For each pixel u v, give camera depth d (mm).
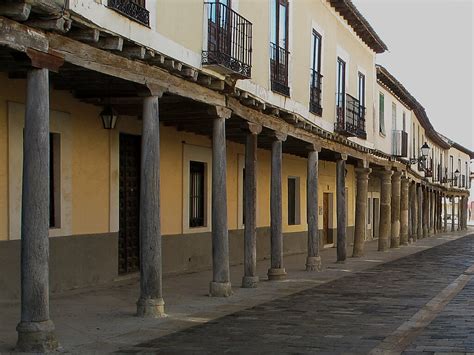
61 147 11289
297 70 15836
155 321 9242
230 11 11773
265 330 8750
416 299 11891
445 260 21422
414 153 33531
